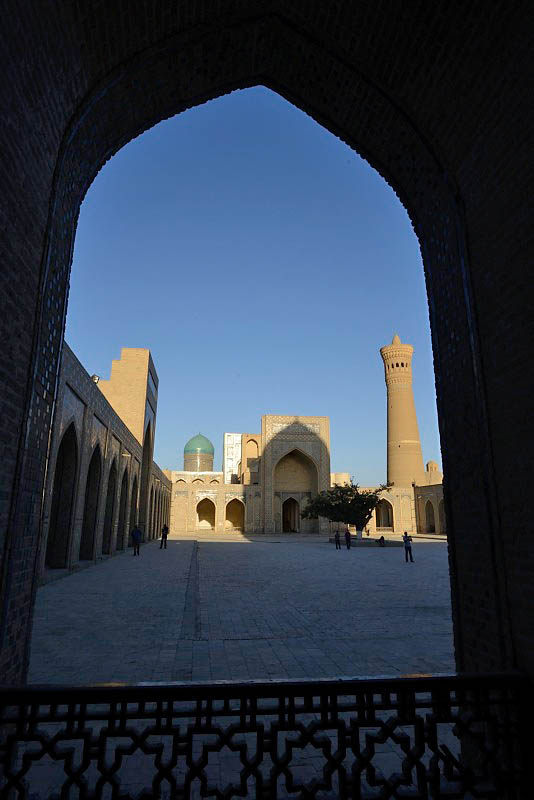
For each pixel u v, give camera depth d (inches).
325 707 74.0
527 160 88.2
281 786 105.5
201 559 648.4
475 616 103.7
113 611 282.8
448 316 120.3
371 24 114.5
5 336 85.6
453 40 101.7
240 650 208.8
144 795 67.9
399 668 186.2
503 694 80.0
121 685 70.9
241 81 142.9
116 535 674.8
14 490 90.9
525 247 89.0
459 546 111.7
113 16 103.3
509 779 77.0
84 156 123.0
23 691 69.1
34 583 102.3
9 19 76.1
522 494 88.5
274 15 124.6
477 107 102.3
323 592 373.1
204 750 70.2
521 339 89.7
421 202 133.6
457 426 114.7
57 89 98.2
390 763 116.2
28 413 95.7
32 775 109.3
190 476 1627.7
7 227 83.7
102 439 540.1
